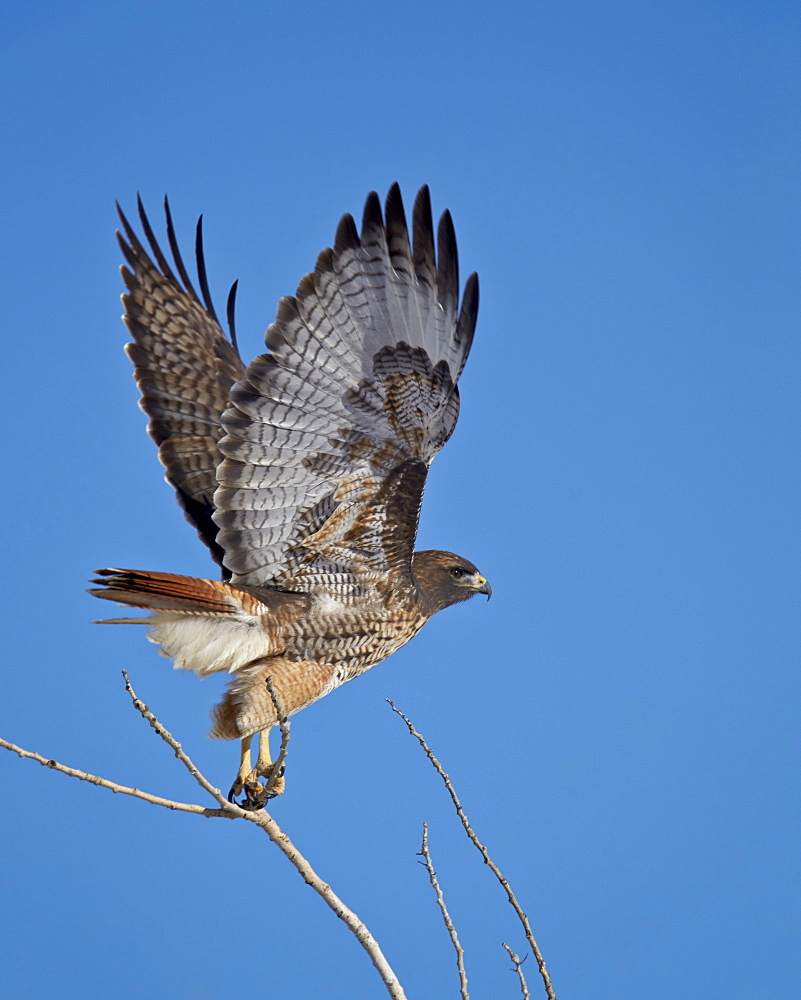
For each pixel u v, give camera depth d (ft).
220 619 37.52
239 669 38.65
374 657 40.91
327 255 37.91
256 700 38.22
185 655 37.52
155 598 35.47
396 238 38.91
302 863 32.91
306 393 37.99
